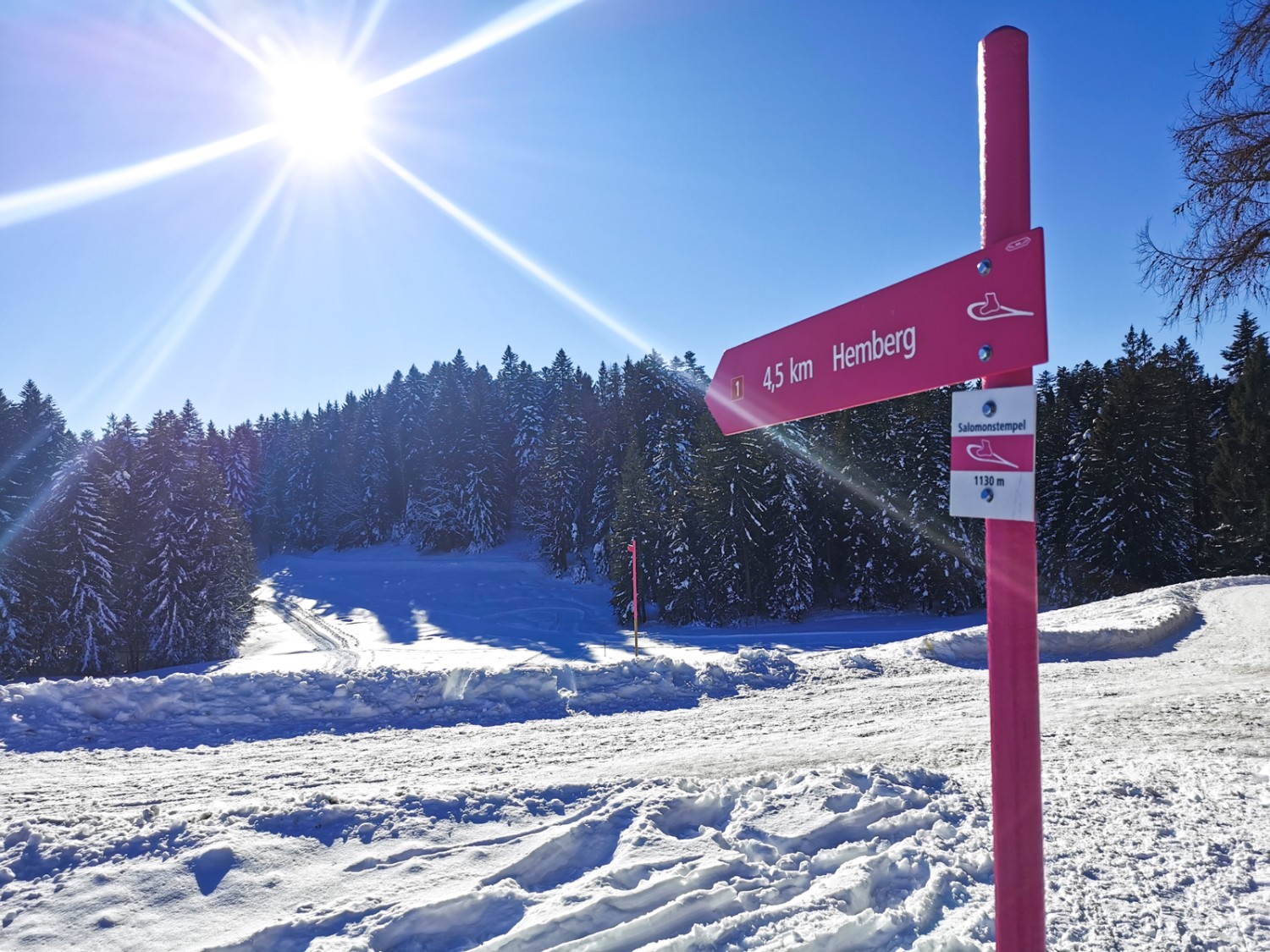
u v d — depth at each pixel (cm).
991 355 170
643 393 5594
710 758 739
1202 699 947
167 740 832
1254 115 689
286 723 900
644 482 4231
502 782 636
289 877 387
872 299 205
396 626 4431
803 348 232
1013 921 181
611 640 3647
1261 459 3212
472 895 355
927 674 1181
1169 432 3453
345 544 7400
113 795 635
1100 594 3400
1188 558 3347
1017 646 180
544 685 1034
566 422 5922
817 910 347
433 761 743
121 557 3681
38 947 333
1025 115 181
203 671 3203
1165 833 439
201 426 7831
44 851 421
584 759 742
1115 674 1140
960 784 543
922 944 321
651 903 356
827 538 4028
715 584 3878
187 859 400
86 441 4069
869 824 455
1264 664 1188
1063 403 4488
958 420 187
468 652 3488
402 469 7481
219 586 3844
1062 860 409
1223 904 354
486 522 6356
